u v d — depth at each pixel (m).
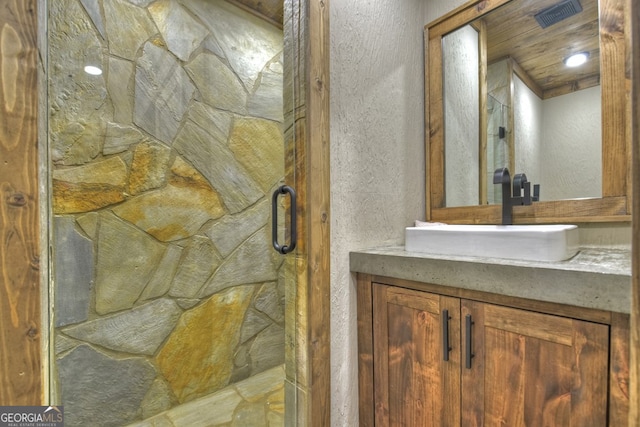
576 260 0.84
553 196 1.18
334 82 1.06
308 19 0.97
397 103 1.33
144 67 1.46
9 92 0.53
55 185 1.17
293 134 1.03
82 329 1.25
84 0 1.27
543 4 1.20
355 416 1.14
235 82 1.77
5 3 0.52
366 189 1.19
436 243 1.05
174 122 1.56
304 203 0.98
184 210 1.59
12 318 0.53
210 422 1.46
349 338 1.12
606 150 1.04
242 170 1.79
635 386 0.45
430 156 1.47
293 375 1.05
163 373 1.51
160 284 1.51
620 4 1.02
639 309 0.44
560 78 1.17
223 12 1.72
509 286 0.77
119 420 1.37
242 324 1.78
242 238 1.79
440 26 1.44
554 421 0.72
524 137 1.25
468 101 1.38
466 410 0.87
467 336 0.86
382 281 1.06
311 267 0.97
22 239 0.54
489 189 1.33
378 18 1.24
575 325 0.69
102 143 1.33
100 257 1.31
